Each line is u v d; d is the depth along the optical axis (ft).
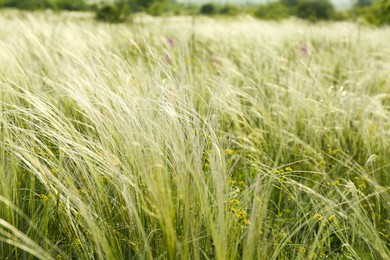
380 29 38.14
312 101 14.49
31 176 9.29
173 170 8.20
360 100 14.89
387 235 9.56
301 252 8.27
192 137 8.43
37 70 15.87
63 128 9.09
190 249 7.63
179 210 7.95
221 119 13.09
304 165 12.56
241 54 20.97
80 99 9.38
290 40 26.94
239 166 12.10
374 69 18.42
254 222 7.28
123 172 8.61
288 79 16.39
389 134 13.03
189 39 23.77
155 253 7.87
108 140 8.98
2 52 14.42
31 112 10.57
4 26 27.68
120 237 8.21
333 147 13.57
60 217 8.59
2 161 8.79
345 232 9.87
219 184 7.54
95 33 22.17
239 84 17.11
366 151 13.04
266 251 7.47
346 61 21.34
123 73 12.63
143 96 10.80
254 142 13.28
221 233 7.04
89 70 11.37
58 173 8.94
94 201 8.52
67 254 8.50
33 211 8.66
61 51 16.38
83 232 8.68
